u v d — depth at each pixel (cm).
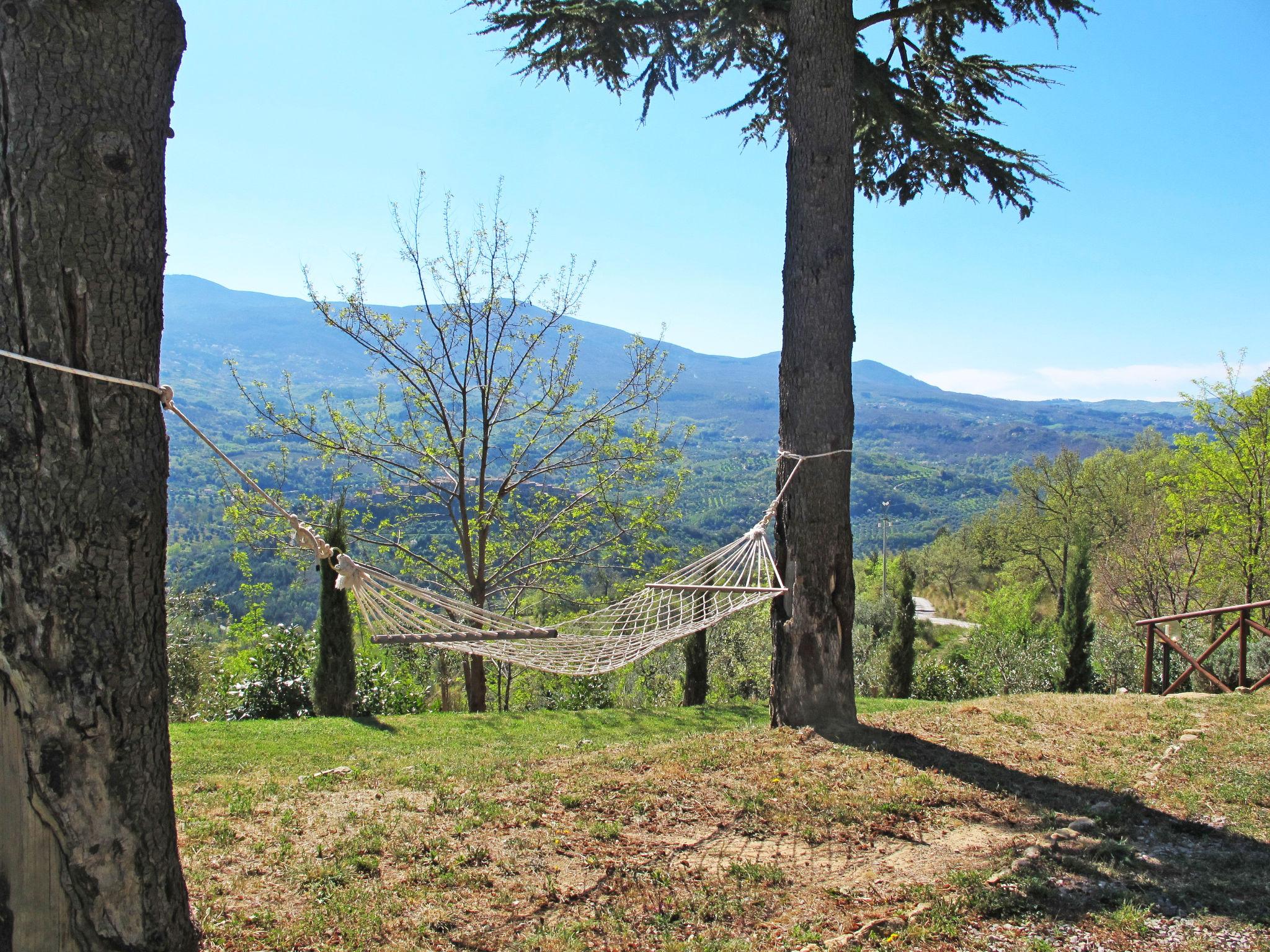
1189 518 2167
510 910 408
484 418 1452
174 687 1634
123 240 267
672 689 1778
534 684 1755
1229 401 2052
